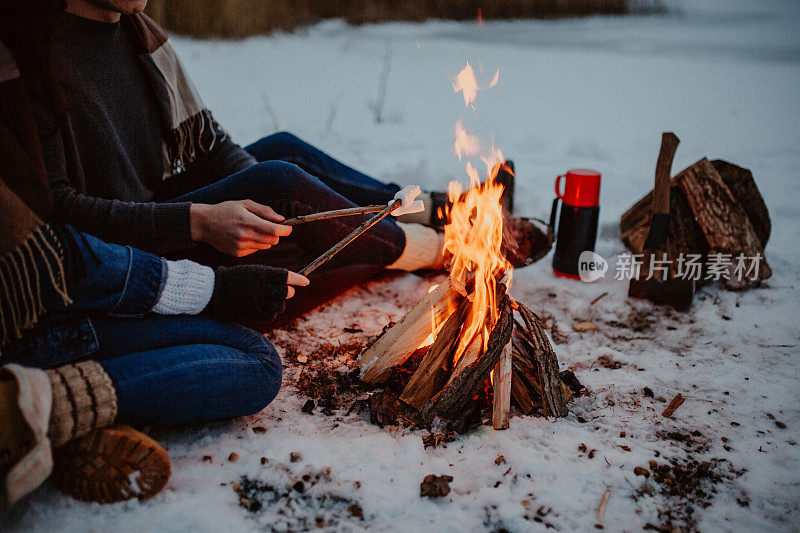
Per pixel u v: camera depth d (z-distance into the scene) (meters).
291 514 1.54
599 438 1.86
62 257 1.45
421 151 4.84
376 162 4.48
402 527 1.51
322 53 9.07
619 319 2.61
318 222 2.09
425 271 2.83
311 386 2.05
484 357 1.83
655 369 2.23
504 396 1.88
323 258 1.81
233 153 2.46
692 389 2.12
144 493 1.50
